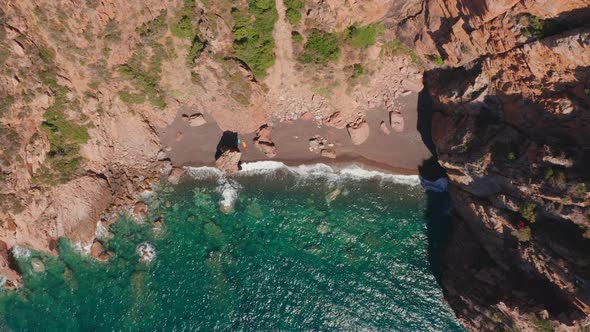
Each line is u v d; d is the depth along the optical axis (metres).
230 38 52.16
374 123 56.94
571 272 38.28
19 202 54.00
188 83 56.06
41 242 57.03
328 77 54.69
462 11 43.50
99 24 51.97
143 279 56.03
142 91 56.31
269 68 53.94
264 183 58.34
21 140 52.53
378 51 54.12
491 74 44.38
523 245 43.03
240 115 56.78
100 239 57.62
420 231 55.38
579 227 37.97
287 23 51.94
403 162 56.34
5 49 49.62
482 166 45.38
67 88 53.91
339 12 51.00
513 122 44.12
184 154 59.09
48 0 49.94
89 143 56.81
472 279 49.62
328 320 53.22
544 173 39.41
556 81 38.22
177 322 54.16
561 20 36.03
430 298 53.06
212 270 55.72
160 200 58.78
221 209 58.00
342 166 57.38
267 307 53.94
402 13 50.81
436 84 52.69
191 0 51.09
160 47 53.91
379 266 54.75
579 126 37.81
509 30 39.59
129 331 54.38
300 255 55.69
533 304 41.72
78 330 55.25
